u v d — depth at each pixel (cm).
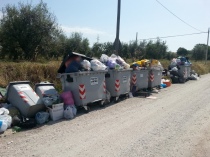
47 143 518
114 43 1447
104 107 892
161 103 968
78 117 741
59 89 1040
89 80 826
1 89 811
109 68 975
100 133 586
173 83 1770
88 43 2731
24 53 1614
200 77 2348
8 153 464
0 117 600
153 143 522
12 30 1617
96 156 455
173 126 648
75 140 537
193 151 479
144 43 4188
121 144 515
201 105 928
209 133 592
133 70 1170
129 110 838
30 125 626
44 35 1703
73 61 811
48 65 1138
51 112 702
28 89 709
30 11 1650
